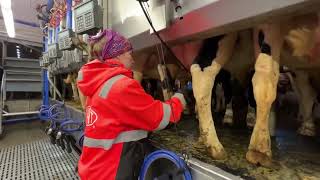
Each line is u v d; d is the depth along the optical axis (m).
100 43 1.01
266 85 0.90
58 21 3.41
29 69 5.23
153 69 1.90
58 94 4.53
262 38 0.93
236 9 0.76
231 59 1.26
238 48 1.18
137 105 0.90
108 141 0.92
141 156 1.04
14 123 4.81
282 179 0.83
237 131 1.56
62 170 2.13
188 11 0.96
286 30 0.90
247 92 1.63
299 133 1.52
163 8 1.08
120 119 0.92
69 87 4.71
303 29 0.86
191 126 1.76
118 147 0.94
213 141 1.06
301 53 0.95
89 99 1.01
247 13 0.73
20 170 2.18
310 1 0.59
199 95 1.11
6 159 2.49
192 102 1.98
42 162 2.37
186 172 0.91
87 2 1.66
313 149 1.19
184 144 1.24
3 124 4.54
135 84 0.91
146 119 0.92
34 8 5.60
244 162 0.98
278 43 0.92
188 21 0.97
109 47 0.99
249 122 1.64
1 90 4.42
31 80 5.13
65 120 2.71
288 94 2.18
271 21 0.84
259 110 0.93
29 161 2.41
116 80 0.92
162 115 0.95
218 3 0.83
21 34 5.35
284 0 0.64
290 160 1.02
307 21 0.83
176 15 1.03
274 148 1.21
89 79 0.98
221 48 1.14
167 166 1.04
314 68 1.32
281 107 2.15
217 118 1.98
